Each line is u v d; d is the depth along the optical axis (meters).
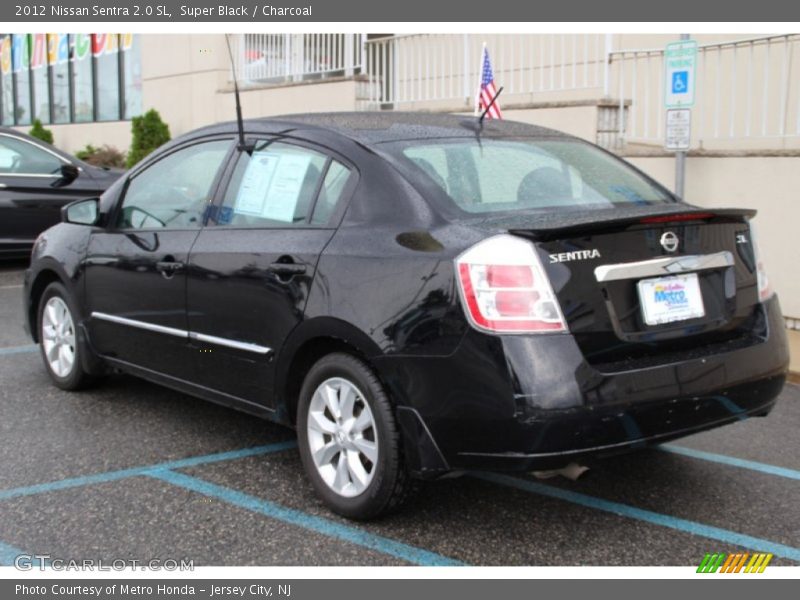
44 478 4.56
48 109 20.94
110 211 5.59
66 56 19.95
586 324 3.54
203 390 4.84
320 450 4.14
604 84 9.30
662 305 3.78
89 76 19.19
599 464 4.82
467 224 3.75
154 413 5.64
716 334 3.95
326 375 4.08
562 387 3.42
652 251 3.77
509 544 3.87
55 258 5.91
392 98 11.70
